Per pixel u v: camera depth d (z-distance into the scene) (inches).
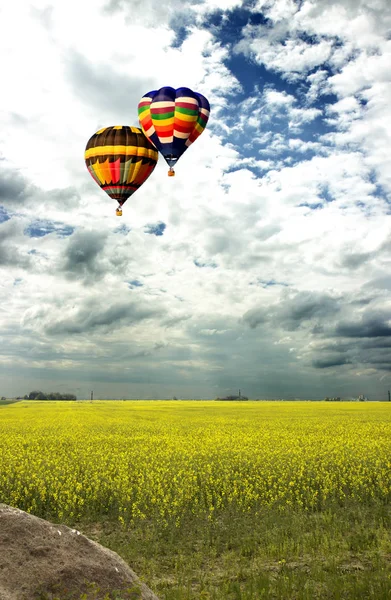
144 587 232.5
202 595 257.1
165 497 443.5
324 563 309.0
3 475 569.9
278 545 339.0
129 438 992.2
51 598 210.2
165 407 2839.6
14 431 1210.6
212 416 1840.6
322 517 396.2
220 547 351.6
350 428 1229.1
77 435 1088.8
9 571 216.8
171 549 344.5
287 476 550.0
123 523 392.2
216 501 457.1
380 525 366.9
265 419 1622.8
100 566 233.1
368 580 269.3
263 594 259.0
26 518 246.8
